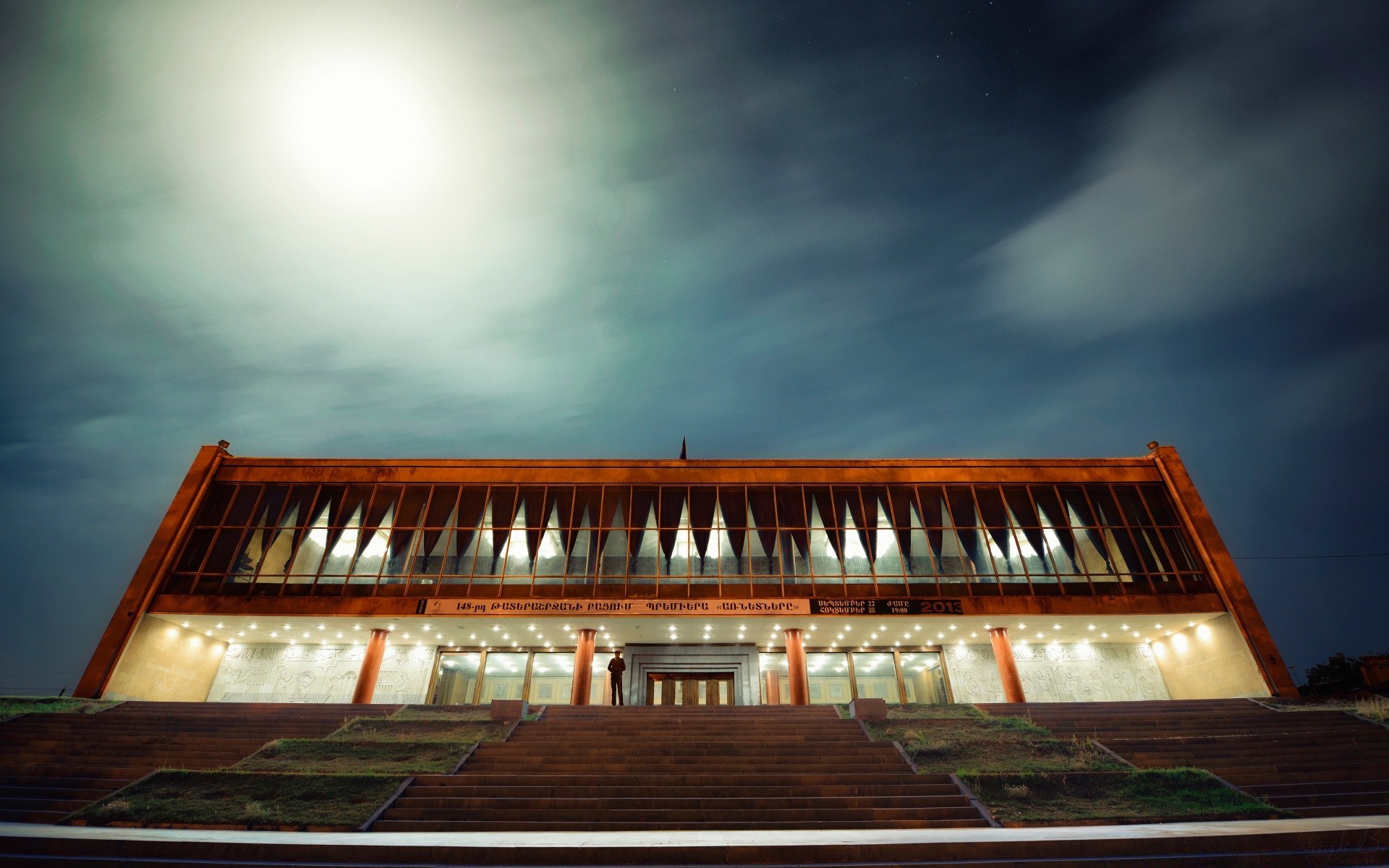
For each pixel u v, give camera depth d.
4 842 9.45
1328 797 13.89
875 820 12.41
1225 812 12.69
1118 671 31.69
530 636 30.72
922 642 32.03
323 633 30.48
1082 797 13.57
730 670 31.19
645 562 29.95
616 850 9.35
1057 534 30.59
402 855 9.27
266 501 31.06
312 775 14.11
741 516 31.06
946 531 30.67
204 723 19.52
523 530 30.62
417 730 18.39
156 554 29.19
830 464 32.12
